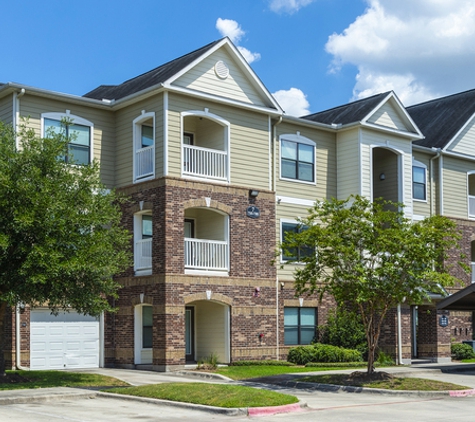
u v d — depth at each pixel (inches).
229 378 924.6
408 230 872.9
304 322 1221.7
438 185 1425.9
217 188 1087.0
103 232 838.5
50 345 1039.0
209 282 1062.4
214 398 668.7
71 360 1057.5
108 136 1124.5
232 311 1086.4
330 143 1284.4
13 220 767.7
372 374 892.0
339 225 887.7
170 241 1024.2
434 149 1412.4
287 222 1201.4
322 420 600.1
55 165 825.5
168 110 1048.2
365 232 873.5
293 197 1214.9
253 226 1127.0
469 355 1360.7
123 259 867.4
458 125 1465.3
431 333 1315.2
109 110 1127.6
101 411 629.9
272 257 1146.0
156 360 1015.6
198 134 1163.9
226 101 1107.3
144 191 1063.0
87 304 834.2
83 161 1091.3
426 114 1584.6
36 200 771.4
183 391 704.4
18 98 1026.1
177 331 1018.1
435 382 861.2
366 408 693.9
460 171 1469.0
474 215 1486.2
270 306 1135.6
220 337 1098.1
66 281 800.9
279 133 1210.0
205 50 1090.7
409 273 846.5
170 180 1033.5
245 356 1095.6
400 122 1331.2
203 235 1141.7
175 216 1034.1
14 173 795.4
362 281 837.8
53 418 578.9
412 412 668.7
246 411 627.8
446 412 672.4
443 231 882.8
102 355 1087.0
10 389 759.7
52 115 1062.4
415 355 1333.7
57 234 788.0
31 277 751.7
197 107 1083.9
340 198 1273.4
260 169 1151.6
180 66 1074.7
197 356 1130.7
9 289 795.4
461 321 1411.2
